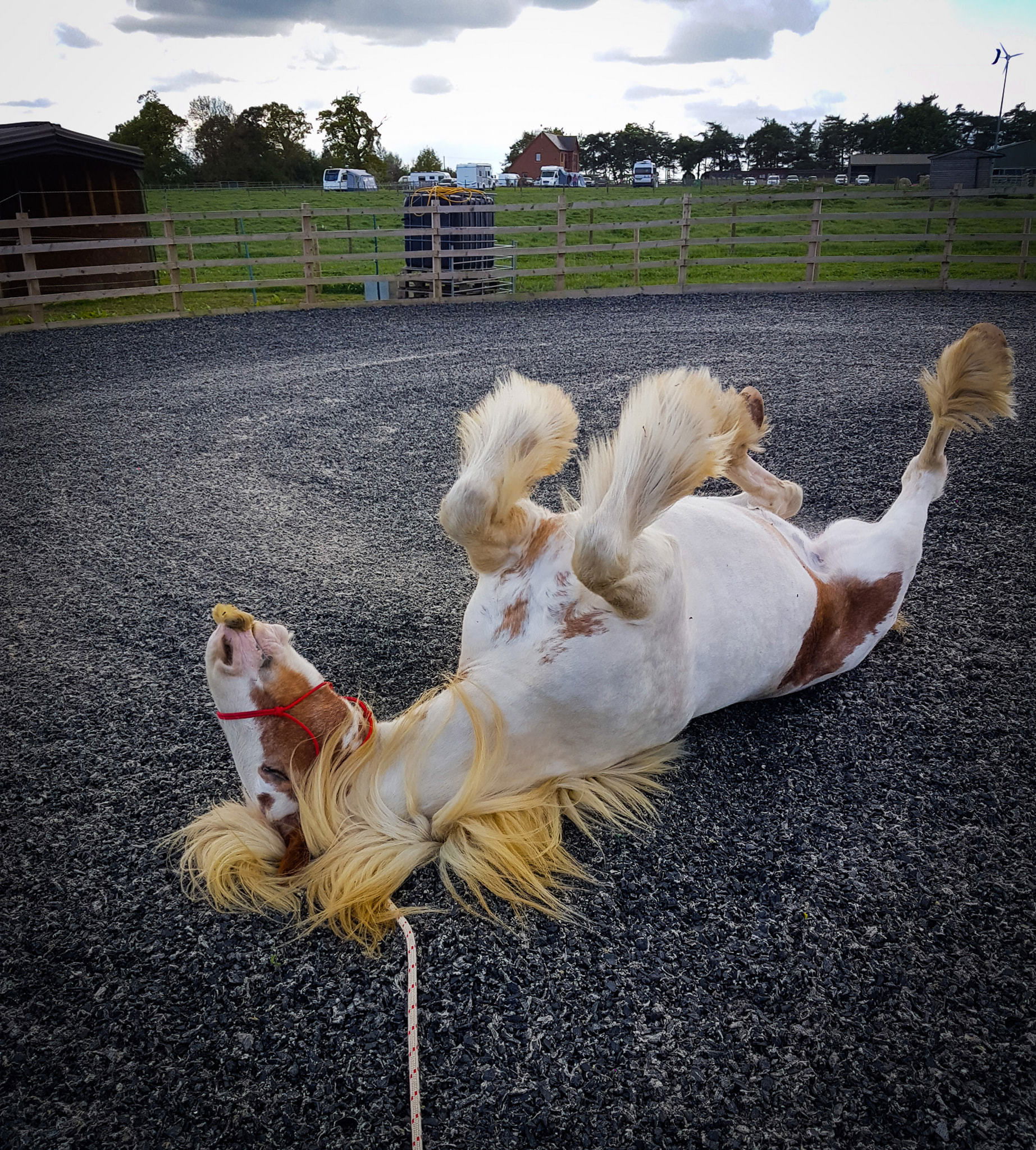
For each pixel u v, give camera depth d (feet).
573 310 40.68
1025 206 89.81
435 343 33.17
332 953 6.97
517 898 6.97
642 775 8.28
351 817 7.00
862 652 9.88
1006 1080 5.93
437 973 6.76
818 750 9.23
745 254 63.05
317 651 11.47
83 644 11.88
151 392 26.48
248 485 18.21
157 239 40.96
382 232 44.57
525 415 6.84
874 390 24.02
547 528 7.22
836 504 16.40
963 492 16.70
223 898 7.13
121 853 8.11
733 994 6.58
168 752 9.56
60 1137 5.73
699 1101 5.85
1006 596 12.52
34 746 9.70
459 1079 6.01
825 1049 6.17
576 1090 5.93
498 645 7.27
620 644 6.93
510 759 7.07
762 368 26.86
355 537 15.44
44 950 7.09
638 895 7.47
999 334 9.22
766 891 7.51
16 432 22.39
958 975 6.69
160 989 6.72
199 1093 5.98
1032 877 7.58
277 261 43.24
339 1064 6.14
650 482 6.27
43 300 39.22
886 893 7.45
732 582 8.19
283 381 27.50
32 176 48.98
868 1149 5.54
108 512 16.85
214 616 6.59
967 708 9.92
